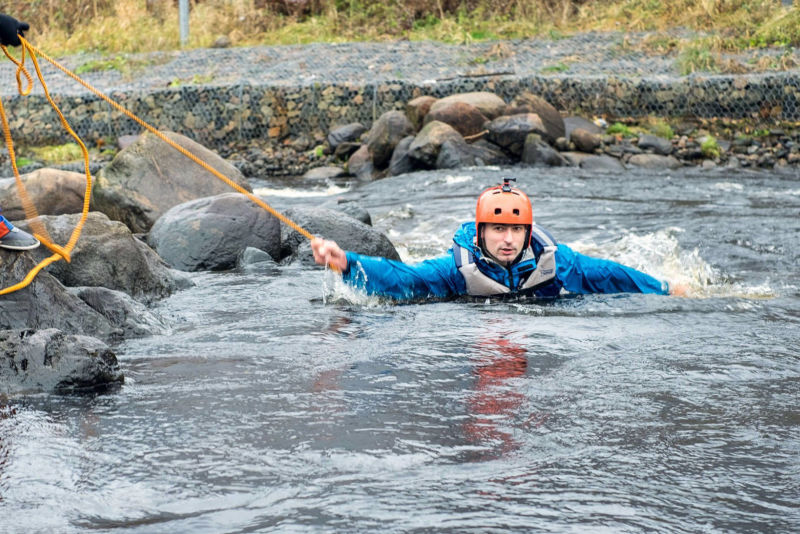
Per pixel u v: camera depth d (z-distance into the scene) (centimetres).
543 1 3262
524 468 429
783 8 2914
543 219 1411
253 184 2280
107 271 849
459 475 421
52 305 676
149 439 470
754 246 1149
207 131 2745
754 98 2506
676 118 2553
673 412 511
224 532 365
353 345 671
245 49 3123
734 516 378
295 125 2717
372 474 422
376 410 515
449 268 849
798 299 834
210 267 1053
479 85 2650
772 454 447
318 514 380
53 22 3531
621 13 3161
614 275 859
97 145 2734
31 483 414
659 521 373
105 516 381
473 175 2041
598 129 2469
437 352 646
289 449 454
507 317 761
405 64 2917
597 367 604
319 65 2956
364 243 1063
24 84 2941
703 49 2747
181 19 3247
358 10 3475
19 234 673
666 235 1225
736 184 1877
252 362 624
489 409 516
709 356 629
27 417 506
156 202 1291
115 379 574
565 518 375
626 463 435
